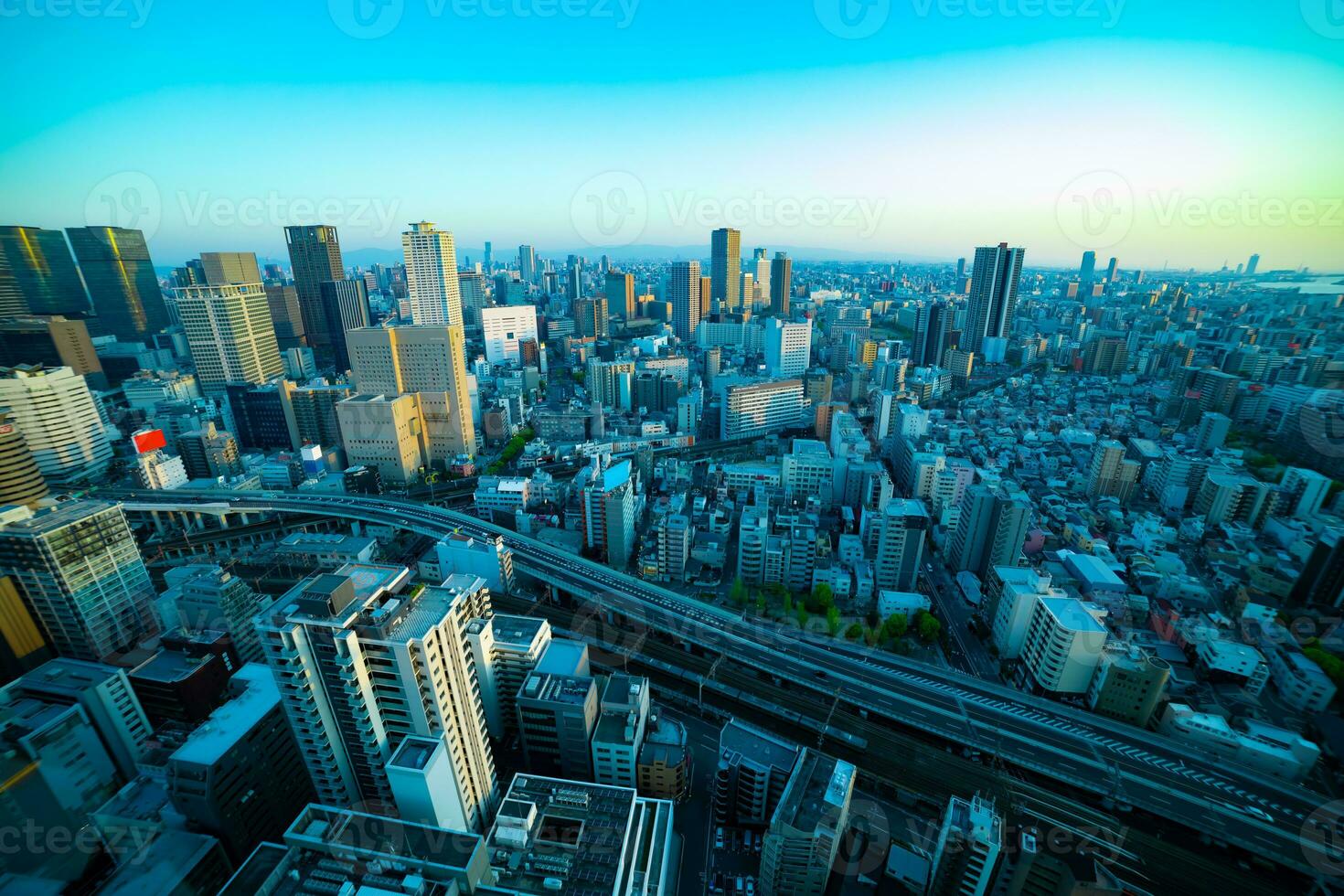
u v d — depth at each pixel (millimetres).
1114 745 163375
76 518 190750
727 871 139125
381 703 114812
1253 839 136000
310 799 149250
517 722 177125
